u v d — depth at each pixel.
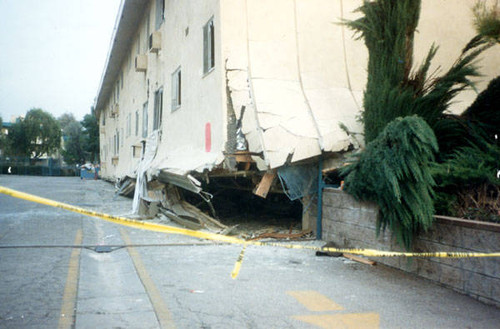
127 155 22.64
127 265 5.96
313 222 8.54
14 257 6.03
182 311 4.07
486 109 7.30
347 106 8.54
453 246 5.07
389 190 5.52
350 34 9.28
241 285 5.05
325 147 7.74
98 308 4.08
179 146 11.91
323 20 9.20
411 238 5.58
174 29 12.98
